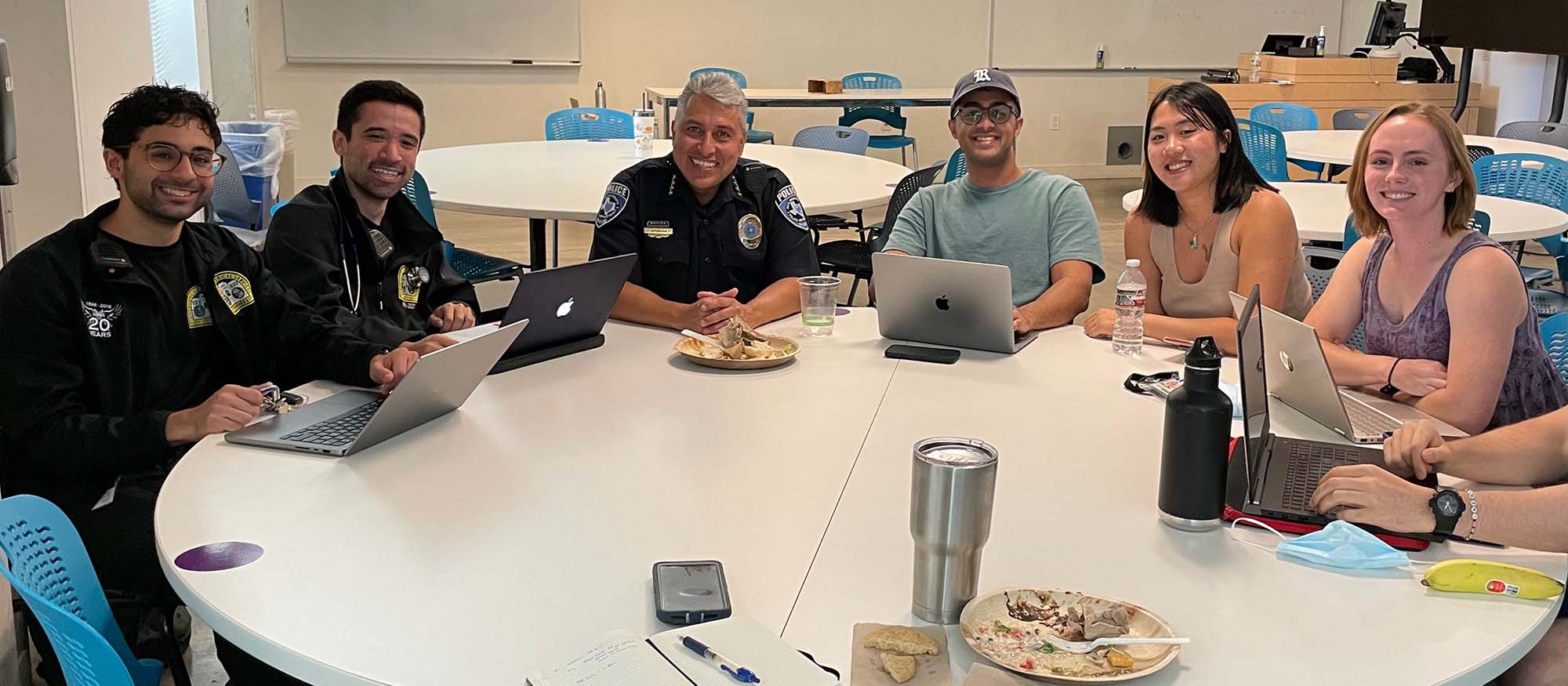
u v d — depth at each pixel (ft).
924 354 8.31
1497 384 7.32
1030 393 7.51
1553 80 27.07
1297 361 6.95
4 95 8.35
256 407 6.68
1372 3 33.73
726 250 10.13
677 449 6.36
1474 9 27.30
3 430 7.04
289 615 4.46
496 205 13.24
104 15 13.62
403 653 4.20
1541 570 4.96
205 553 4.98
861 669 4.10
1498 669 4.26
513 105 30.48
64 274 7.20
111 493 7.16
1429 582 4.77
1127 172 34.50
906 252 10.44
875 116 28.76
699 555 5.02
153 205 7.39
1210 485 5.22
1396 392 7.68
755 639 4.20
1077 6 33.01
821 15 32.01
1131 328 8.54
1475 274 7.39
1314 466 6.05
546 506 5.53
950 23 32.68
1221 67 34.06
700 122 9.67
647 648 4.13
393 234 9.88
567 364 8.11
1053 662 4.12
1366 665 4.17
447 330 9.45
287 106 28.68
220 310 7.86
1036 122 33.71
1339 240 12.63
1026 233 10.16
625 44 30.96
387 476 5.91
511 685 4.01
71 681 4.78
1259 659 4.21
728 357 8.05
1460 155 7.48
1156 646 4.20
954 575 4.38
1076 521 5.43
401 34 29.07
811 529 5.31
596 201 13.56
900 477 5.96
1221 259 9.46
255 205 16.53
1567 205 15.89
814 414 7.02
